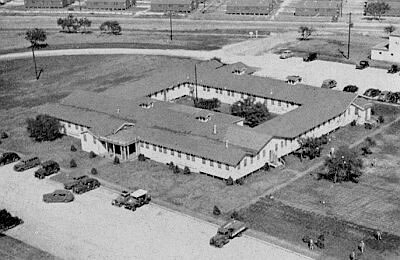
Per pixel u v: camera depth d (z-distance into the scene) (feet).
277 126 365.61
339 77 523.70
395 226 273.95
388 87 491.31
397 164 343.46
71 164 354.74
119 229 280.10
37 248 265.13
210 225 280.92
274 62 579.48
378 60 567.18
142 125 380.99
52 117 412.16
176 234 273.54
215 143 344.08
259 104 416.05
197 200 307.17
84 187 319.47
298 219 282.97
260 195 310.04
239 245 261.44
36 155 376.48
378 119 412.36
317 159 354.74
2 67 605.31
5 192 324.39
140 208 300.40
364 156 356.38
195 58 607.78
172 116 388.78
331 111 394.93
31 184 333.83
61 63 614.34
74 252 261.24
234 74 488.44
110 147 371.56
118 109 408.05
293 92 438.40
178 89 486.38
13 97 509.76
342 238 264.52
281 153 357.00
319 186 318.24
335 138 387.96
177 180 332.60
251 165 333.83
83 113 411.13
